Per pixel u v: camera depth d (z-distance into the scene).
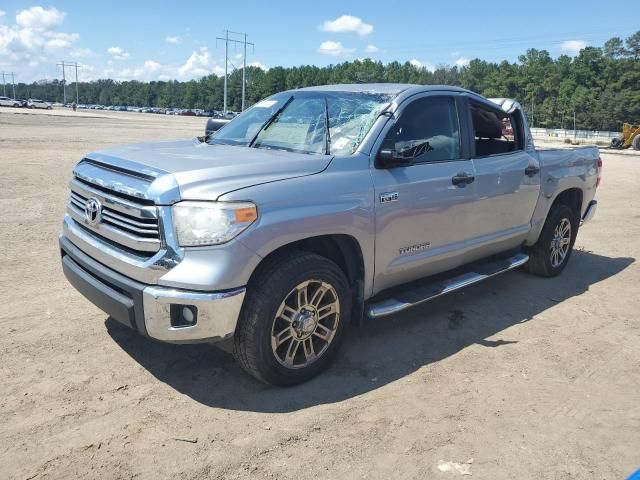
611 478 2.94
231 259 3.18
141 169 3.46
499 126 5.31
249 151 4.16
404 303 4.20
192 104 168.88
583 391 3.82
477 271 5.14
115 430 3.16
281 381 3.62
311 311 3.66
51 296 5.09
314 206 3.53
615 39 113.19
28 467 2.83
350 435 3.21
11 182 11.08
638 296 5.84
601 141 67.62
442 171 4.43
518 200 5.32
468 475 2.91
